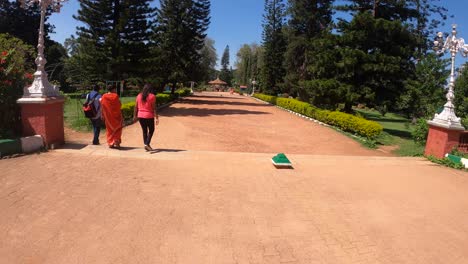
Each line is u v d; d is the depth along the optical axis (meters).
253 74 69.31
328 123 18.66
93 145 7.06
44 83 6.34
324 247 3.30
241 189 4.88
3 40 10.23
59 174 5.01
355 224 3.90
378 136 15.09
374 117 32.09
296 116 23.56
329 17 30.41
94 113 7.23
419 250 3.36
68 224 3.46
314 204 4.46
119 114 6.89
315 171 6.18
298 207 4.31
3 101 6.32
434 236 3.70
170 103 28.28
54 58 38.66
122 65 24.95
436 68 17.52
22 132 6.46
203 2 32.09
